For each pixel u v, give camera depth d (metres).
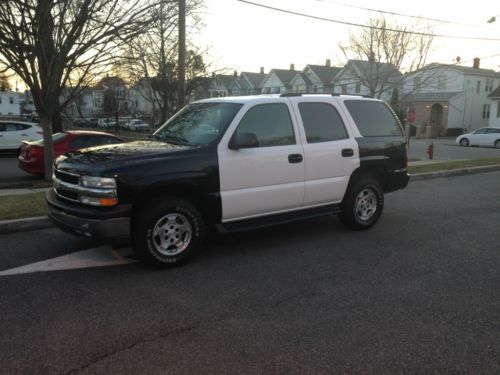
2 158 17.47
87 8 9.06
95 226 4.71
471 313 4.05
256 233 6.71
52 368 3.15
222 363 3.22
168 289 4.55
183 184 5.07
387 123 7.14
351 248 5.99
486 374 3.12
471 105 48.66
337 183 6.37
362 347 3.45
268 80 61.53
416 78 33.28
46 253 5.66
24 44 9.12
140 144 5.60
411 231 6.90
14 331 3.67
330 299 4.34
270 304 4.21
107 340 3.53
